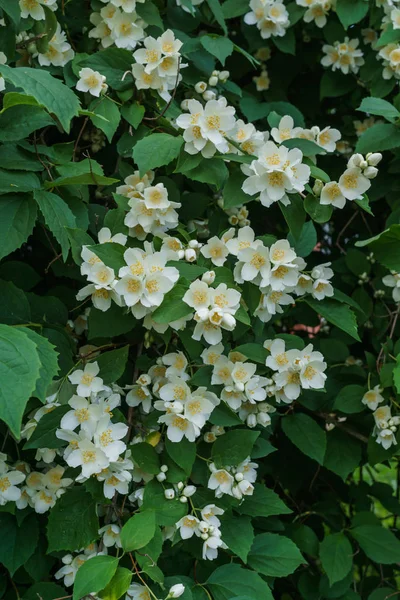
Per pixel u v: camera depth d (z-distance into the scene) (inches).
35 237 29.2
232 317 24.4
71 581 26.0
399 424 28.9
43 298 27.5
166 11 31.3
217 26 32.8
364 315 30.7
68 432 25.1
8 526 26.7
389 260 27.3
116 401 25.9
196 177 26.3
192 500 26.4
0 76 24.7
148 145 25.9
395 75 32.2
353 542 33.2
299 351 27.0
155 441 26.7
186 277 25.1
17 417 20.9
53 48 28.5
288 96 35.4
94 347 27.8
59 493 26.2
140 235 27.0
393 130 29.5
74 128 30.7
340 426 30.5
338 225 35.8
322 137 28.5
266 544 27.5
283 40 32.5
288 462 32.9
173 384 26.1
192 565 27.6
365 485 34.0
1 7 26.0
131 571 24.4
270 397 28.1
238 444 26.2
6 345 21.6
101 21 29.2
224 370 26.3
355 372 30.7
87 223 26.5
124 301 25.3
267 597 25.8
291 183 25.2
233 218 29.9
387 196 32.6
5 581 27.5
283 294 27.0
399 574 36.5
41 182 26.5
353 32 33.6
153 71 27.8
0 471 26.0
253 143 27.1
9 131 25.2
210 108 26.1
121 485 25.4
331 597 30.0
